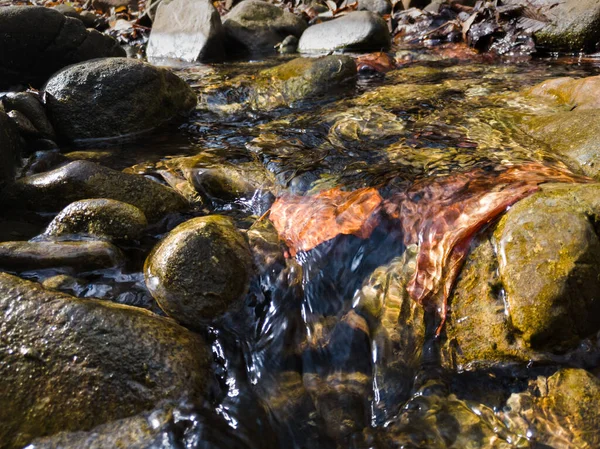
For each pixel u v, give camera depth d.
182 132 0.83
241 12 1.56
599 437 0.41
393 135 0.72
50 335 0.44
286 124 0.81
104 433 0.42
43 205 0.62
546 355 0.45
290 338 0.50
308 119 0.82
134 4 2.14
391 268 0.52
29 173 0.67
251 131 0.80
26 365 0.43
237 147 0.74
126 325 0.45
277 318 0.51
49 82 0.82
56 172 0.62
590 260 0.45
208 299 0.49
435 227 0.53
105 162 0.73
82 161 0.63
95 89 0.82
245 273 0.51
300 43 1.50
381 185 0.60
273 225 0.58
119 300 0.52
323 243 0.54
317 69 0.95
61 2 2.30
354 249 0.54
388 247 0.54
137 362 0.44
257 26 1.54
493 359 0.46
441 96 0.85
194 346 0.47
